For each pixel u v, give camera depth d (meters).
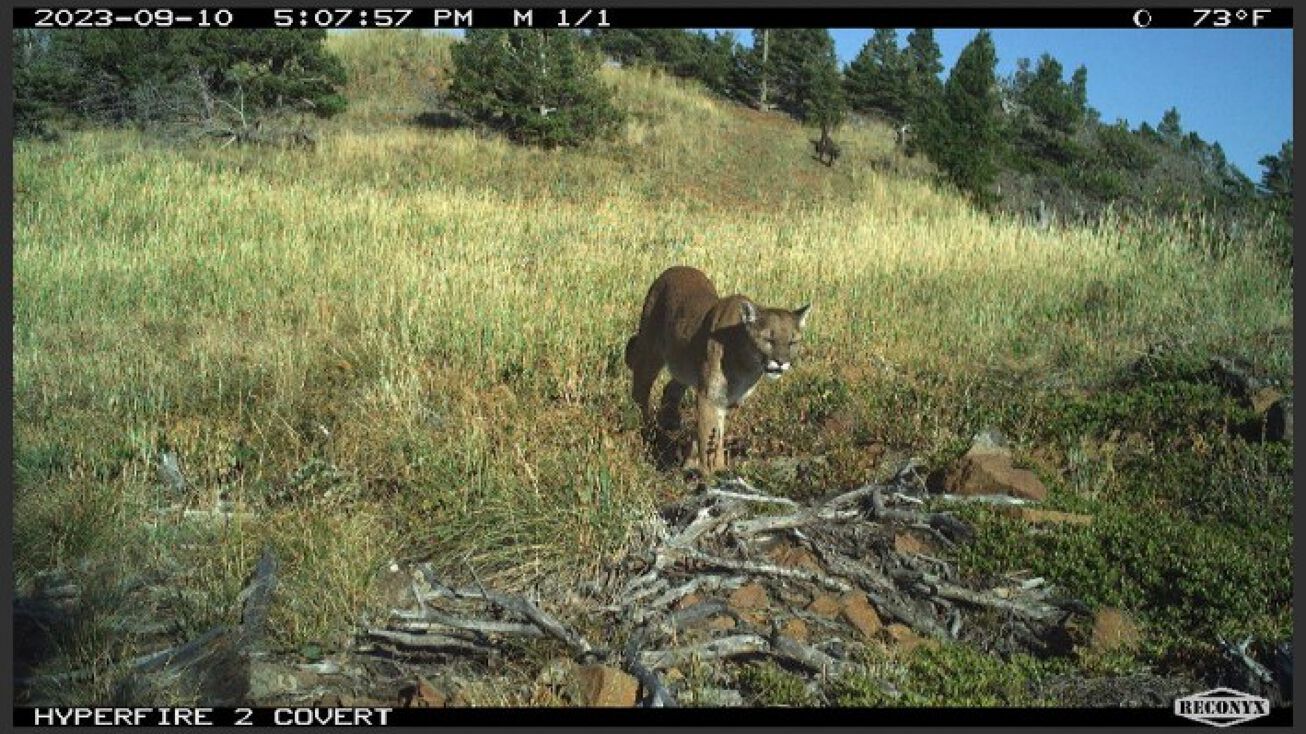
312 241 15.60
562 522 6.43
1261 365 10.20
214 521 6.73
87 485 6.86
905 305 13.18
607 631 5.67
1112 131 45.72
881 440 8.55
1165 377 10.08
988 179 32.81
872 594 6.12
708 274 14.56
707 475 7.66
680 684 5.22
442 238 16.59
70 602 5.76
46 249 14.25
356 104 33.09
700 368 7.89
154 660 5.25
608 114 32.12
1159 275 14.54
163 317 11.84
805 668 5.45
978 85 36.69
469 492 6.94
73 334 10.99
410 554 6.52
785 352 7.52
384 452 7.66
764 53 44.53
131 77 28.27
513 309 11.29
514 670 5.34
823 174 33.75
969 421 9.00
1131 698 5.26
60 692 5.07
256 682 5.09
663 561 6.18
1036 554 6.68
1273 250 15.46
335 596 5.78
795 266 15.03
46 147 24.80
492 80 31.80
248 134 27.86
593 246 17.06
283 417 8.45
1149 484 7.96
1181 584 6.29
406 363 9.50
